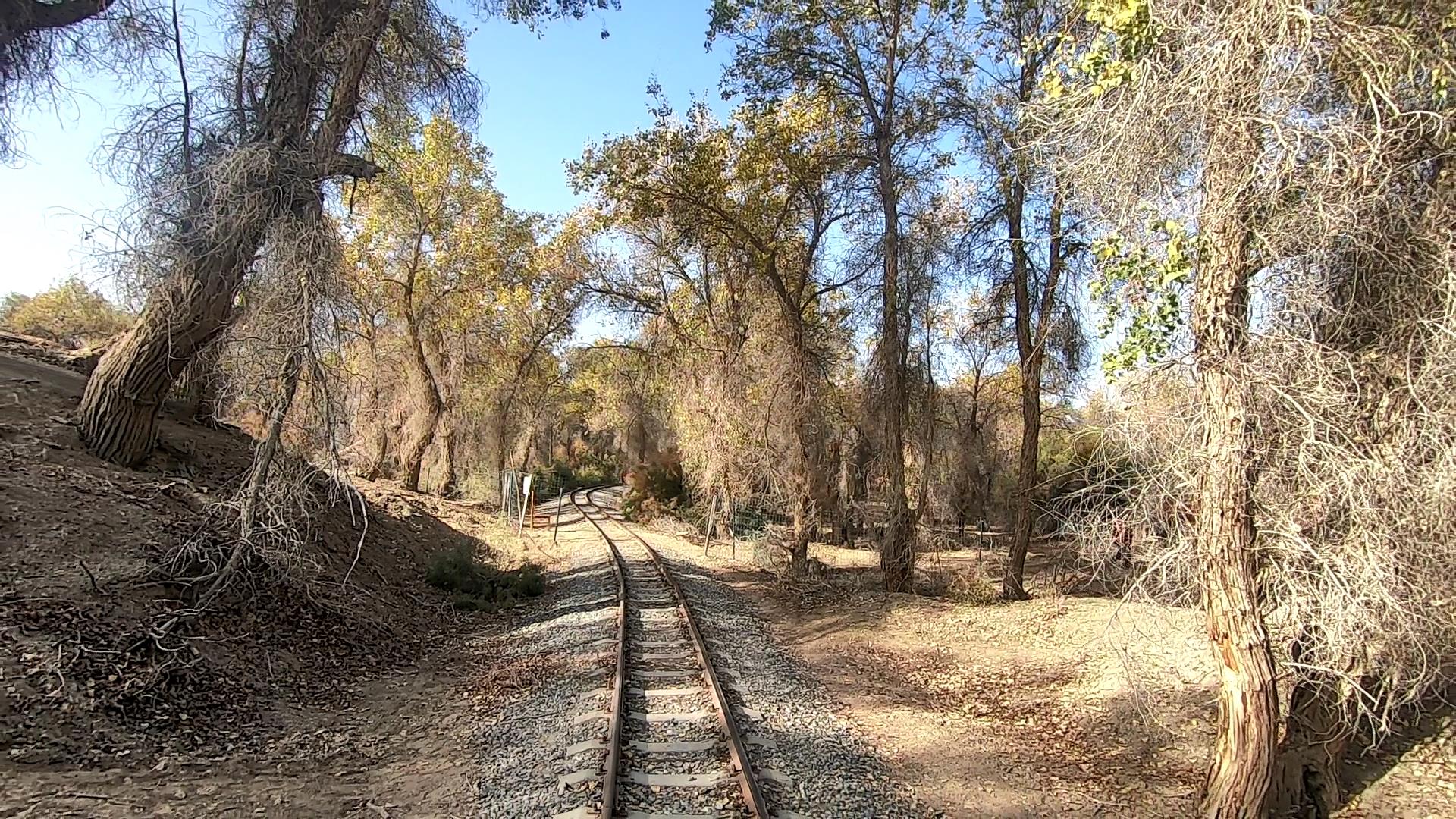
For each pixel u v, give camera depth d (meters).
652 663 10.96
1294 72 5.52
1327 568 5.83
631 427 43.12
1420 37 5.87
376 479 29.61
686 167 20.66
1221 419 6.34
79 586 8.95
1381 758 7.61
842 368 27.73
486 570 18.38
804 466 20.77
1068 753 8.70
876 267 20.47
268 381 10.61
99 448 12.26
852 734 8.72
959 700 10.69
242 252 11.26
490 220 31.84
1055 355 18.22
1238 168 5.96
